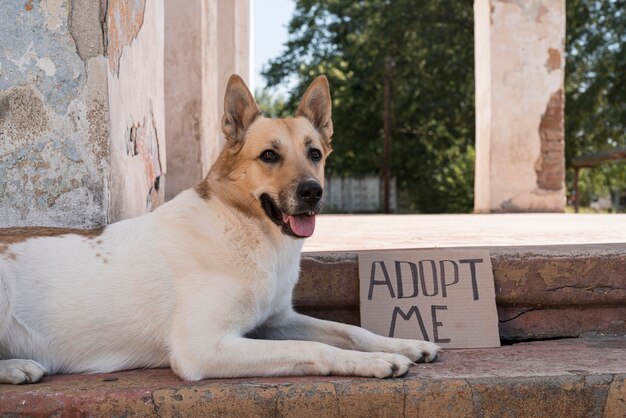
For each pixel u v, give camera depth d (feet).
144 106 13.85
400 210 95.14
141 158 13.64
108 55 11.20
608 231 17.53
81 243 9.62
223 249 9.35
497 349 10.61
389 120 85.40
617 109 74.84
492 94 34.45
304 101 11.27
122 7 12.06
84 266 9.37
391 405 8.26
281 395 8.16
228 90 10.15
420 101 86.53
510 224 21.91
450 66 81.46
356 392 8.23
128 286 9.27
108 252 9.50
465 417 8.34
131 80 12.75
